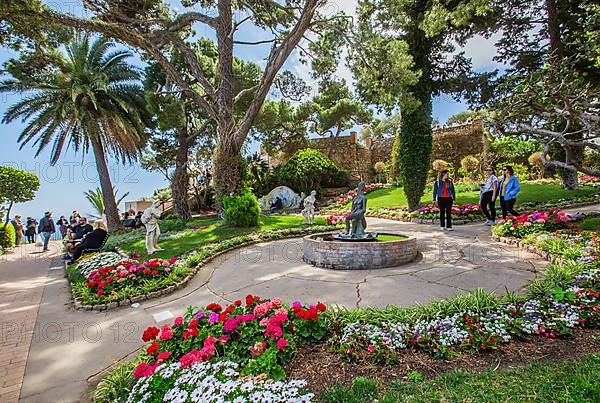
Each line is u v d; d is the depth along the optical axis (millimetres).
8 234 12625
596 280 3426
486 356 2422
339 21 10930
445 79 12414
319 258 5793
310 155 18406
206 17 10852
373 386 2062
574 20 10633
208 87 11070
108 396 2322
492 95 11883
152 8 10734
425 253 6172
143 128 15516
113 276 5059
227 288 4883
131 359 2973
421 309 3162
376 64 10445
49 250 11945
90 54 14453
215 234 9195
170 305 4355
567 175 12016
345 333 2734
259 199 17578
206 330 2719
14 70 12281
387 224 10133
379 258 5438
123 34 9258
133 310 4262
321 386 2131
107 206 15297
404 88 10273
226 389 1948
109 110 14555
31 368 2889
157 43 10648
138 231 13062
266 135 21094
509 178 7766
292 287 4637
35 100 13922
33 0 6148
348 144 22203
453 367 2303
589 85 4230
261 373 2168
